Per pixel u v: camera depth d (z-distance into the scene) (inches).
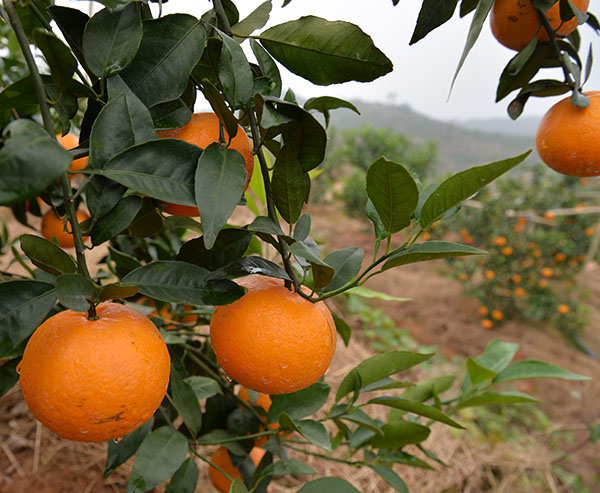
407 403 49.9
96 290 26.0
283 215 32.7
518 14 40.7
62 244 59.9
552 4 38.5
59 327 25.3
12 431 88.0
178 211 35.1
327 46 31.4
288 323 29.8
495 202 285.9
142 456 38.7
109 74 28.5
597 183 351.9
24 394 25.5
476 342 228.5
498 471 134.5
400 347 189.5
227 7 37.4
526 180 312.7
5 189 20.0
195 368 66.9
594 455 155.6
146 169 27.0
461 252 30.4
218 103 27.5
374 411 129.3
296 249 28.5
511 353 65.9
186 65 30.7
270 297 31.2
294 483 96.4
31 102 30.2
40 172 20.6
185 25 30.9
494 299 263.3
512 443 147.6
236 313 30.6
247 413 54.7
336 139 647.1
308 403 47.8
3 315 26.1
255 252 63.2
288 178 31.1
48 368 24.0
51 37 23.9
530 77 45.3
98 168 27.0
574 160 40.1
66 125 30.4
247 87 27.9
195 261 35.5
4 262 125.1
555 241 271.4
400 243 358.3
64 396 23.8
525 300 261.0
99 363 24.1
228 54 27.5
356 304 201.3
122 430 25.9
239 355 30.1
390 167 26.4
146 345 26.2
